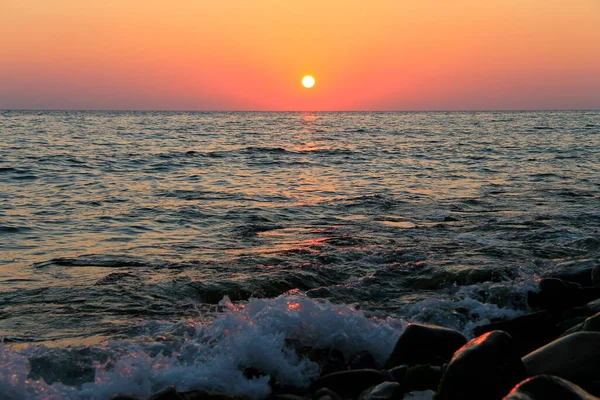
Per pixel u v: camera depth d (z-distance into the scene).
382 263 9.17
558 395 3.76
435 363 5.24
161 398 4.32
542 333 5.93
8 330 6.39
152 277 8.52
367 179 21.55
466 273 8.16
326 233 11.70
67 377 4.98
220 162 28.14
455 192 17.77
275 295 7.82
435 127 79.62
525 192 17.45
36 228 12.63
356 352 5.55
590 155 30.66
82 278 8.62
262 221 13.20
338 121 117.25
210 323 6.18
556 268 8.24
